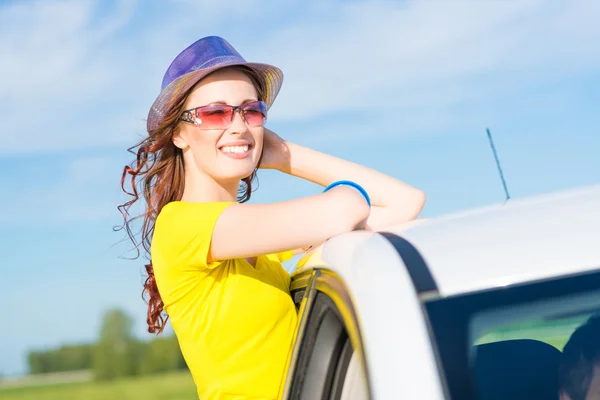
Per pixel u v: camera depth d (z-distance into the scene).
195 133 3.06
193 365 2.81
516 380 1.87
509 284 1.61
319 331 2.04
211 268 2.73
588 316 1.59
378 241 1.81
